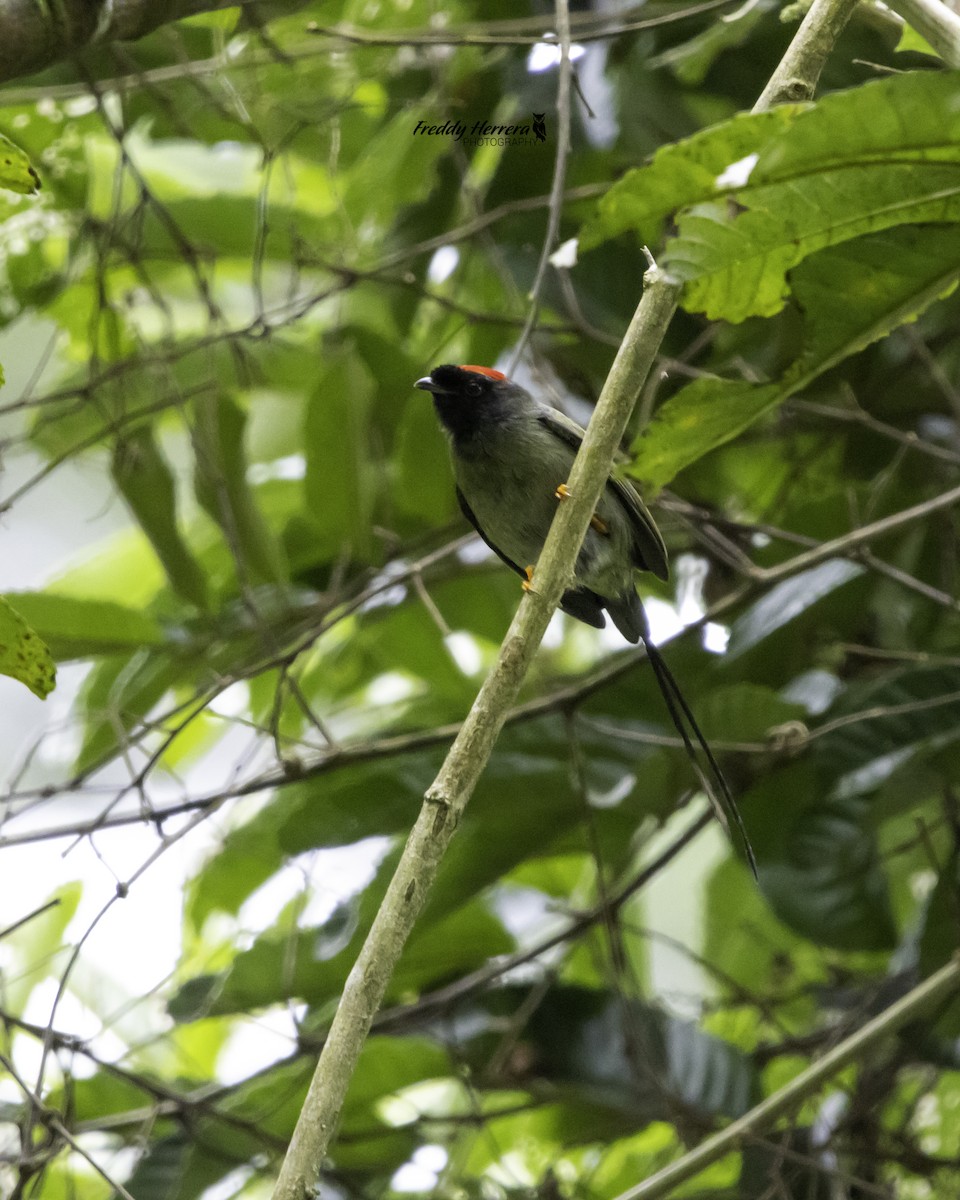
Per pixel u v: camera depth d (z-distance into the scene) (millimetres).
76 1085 10234
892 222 5648
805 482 11312
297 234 10039
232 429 9484
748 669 10211
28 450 11000
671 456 6676
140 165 11953
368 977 4953
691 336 10656
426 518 11141
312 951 9695
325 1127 4676
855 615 10172
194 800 8797
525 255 10820
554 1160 10281
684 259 5680
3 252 9680
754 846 9836
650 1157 11391
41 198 9531
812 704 9344
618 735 9172
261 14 8516
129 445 9273
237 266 12078
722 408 6402
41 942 10234
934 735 9562
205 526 11594
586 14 9453
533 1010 10227
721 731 9297
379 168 11070
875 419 10789
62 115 9508
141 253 10102
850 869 9727
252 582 10672
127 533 12148
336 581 10016
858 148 5223
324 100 9523
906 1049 9367
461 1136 10383
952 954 9336
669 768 9297
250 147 11812
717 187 5383
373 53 9625
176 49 8648
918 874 11695
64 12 6043
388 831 10016
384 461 10805
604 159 10828
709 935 11844
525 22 9438
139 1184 9750
